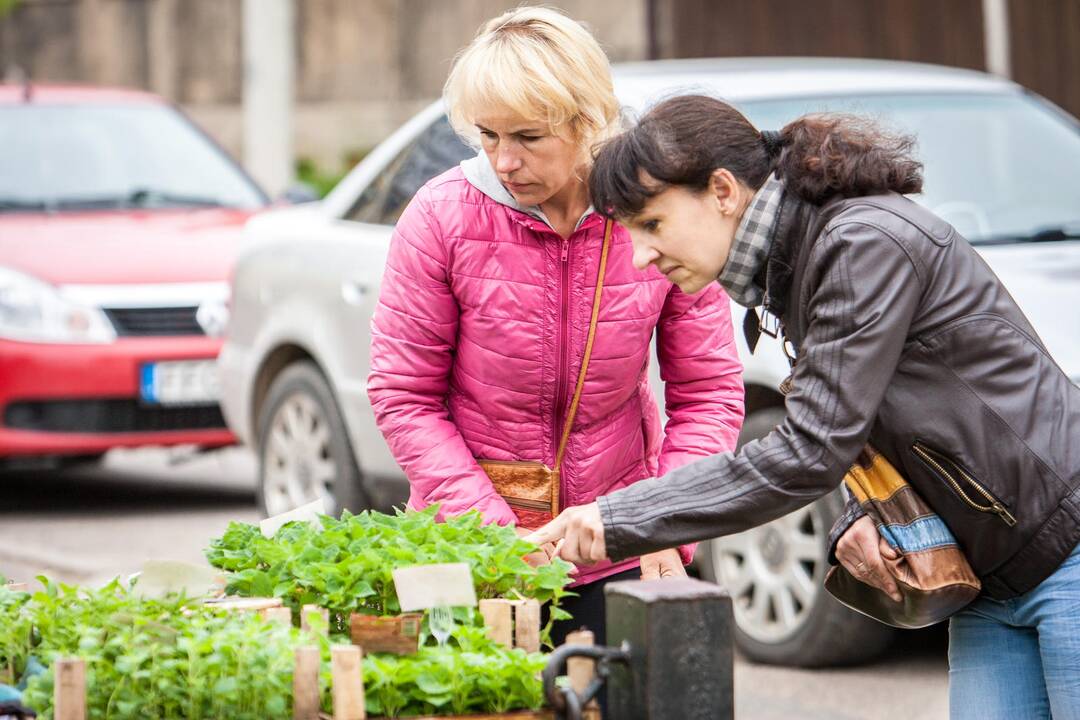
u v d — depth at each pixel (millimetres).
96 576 8125
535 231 3881
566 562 3391
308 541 3414
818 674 6516
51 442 9547
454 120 3861
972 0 18781
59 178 10984
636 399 4160
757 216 3312
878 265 3199
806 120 3379
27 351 9477
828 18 18859
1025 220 7148
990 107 7758
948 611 3434
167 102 12062
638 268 3369
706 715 2797
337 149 23312
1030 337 3348
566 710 2809
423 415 4012
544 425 4023
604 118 3730
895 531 3361
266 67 15375
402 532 3414
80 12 25812
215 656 2938
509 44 3686
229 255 10156
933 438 3281
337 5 23219
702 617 2797
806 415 3184
